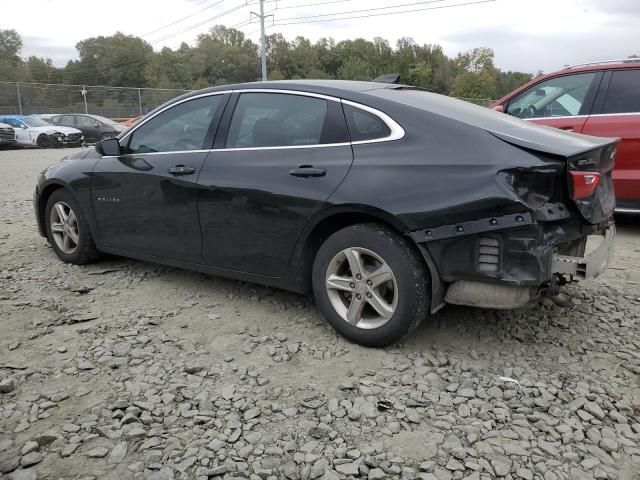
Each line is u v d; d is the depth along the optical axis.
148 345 3.48
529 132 3.24
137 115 38.00
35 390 2.97
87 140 23.27
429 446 2.52
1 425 2.66
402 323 3.21
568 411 2.78
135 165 4.36
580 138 3.38
